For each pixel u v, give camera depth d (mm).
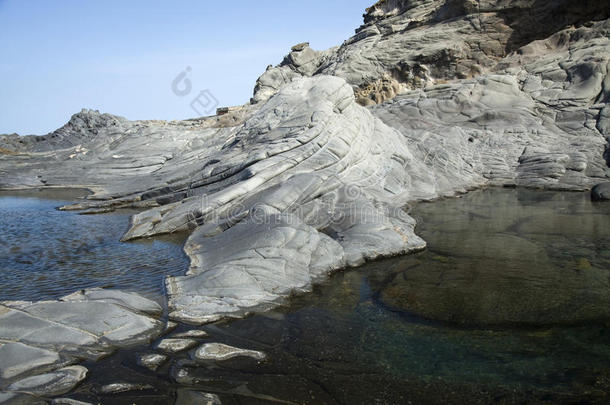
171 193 13844
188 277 6781
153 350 4906
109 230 10984
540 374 4336
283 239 7547
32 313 5398
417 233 9781
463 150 17609
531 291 6340
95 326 5207
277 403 4008
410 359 4691
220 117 34594
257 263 6949
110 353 4824
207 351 4859
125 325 5301
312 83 15508
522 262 7660
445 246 8766
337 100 14688
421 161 16172
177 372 4488
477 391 4109
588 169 15438
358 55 35531
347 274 7328
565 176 15344
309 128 13039
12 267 8008
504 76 21984
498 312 5707
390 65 34281
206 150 20109
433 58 32469
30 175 23266
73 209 14414
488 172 16531
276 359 4734
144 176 18188
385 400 4023
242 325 5531
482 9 32188
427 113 21406
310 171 11680
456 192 14469
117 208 14141
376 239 8367
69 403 3975
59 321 5258
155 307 5918
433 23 35469
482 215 11422
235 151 14039
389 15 41938
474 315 5652
